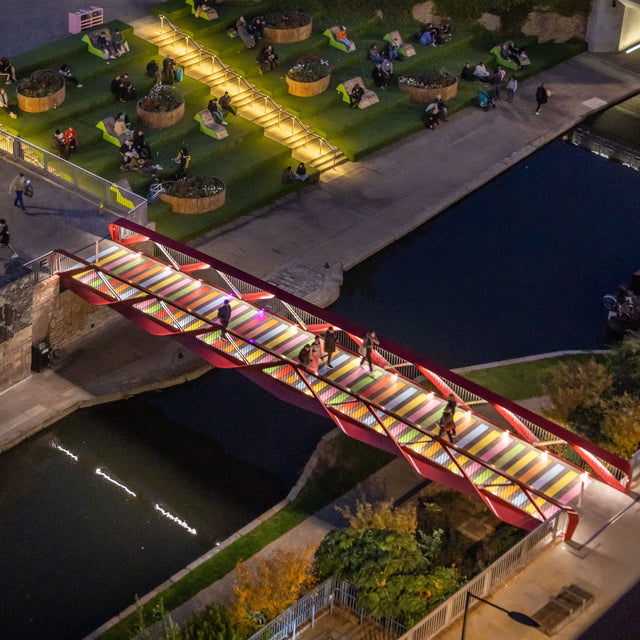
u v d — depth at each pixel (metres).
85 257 45.62
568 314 51.00
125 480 40.97
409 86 63.56
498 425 40.69
